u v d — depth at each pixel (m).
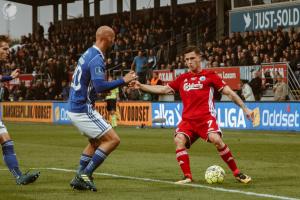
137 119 51.06
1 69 77.06
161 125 48.62
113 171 20.06
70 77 64.38
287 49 47.09
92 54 15.45
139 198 14.43
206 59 54.00
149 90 17.47
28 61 75.31
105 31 15.57
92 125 15.57
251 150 28.22
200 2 75.12
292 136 37.44
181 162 17.30
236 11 60.56
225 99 48.44
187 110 17.28
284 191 15.48
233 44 53.19
